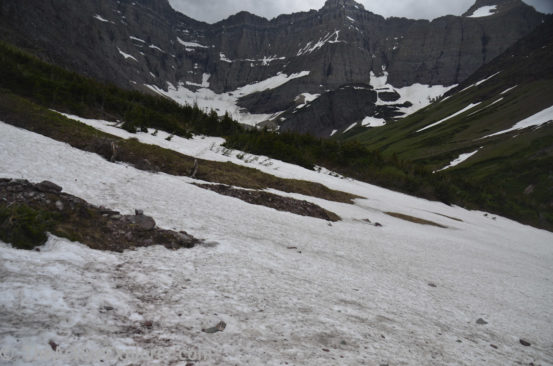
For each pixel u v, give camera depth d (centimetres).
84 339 516
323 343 672
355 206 3994
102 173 1886
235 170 3600
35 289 632
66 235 959
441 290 1391
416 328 883
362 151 10206
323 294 987
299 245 1611
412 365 665
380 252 1922
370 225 2991
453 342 846
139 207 1478
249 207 2253
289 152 6719
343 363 607
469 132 18975
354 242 2044
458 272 1856
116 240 1068
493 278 1900
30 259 770
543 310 1430
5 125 2164
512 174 12738
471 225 5478
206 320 666
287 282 1020
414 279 1475
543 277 2348
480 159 14738
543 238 6750
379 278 1348
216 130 7425
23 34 17050
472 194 10681
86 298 652
